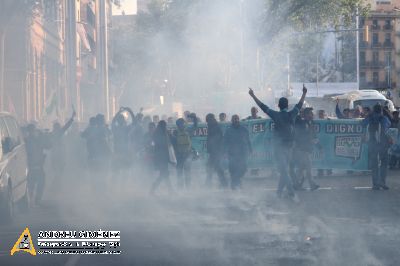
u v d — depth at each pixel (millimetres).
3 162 19969
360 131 34219
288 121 24078
